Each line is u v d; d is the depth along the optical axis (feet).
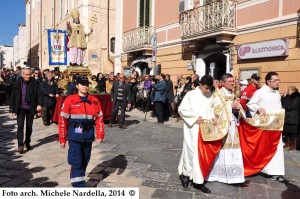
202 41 43.37
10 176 17.25
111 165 19.83
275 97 18.33
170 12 51.16
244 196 15.56
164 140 27.63
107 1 75.10
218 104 16.14
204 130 15.70
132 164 20.13
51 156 21.30
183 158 16.47
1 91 52.26
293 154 24.82
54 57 58.80
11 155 21.38
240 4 38.29
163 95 37.32
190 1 45.70
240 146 17.38
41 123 34.88
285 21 32.83
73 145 14.39
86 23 72.02
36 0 122.72
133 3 61.11
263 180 18.06
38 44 119.75
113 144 25.63
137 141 26.99
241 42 38.11
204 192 15.74
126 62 64.23
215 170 16.83
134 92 49.26
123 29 64.95
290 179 18.52
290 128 25.94
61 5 89.51
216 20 38.93
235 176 16.72
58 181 16.61
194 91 16.40
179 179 17.54
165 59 52.47
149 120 40.14
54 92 33.60
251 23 36.88
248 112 18.19
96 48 73.92
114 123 36.99
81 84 14.49
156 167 19.60
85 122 14.48
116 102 33.60
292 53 32.17
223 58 41.75
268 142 17.92
